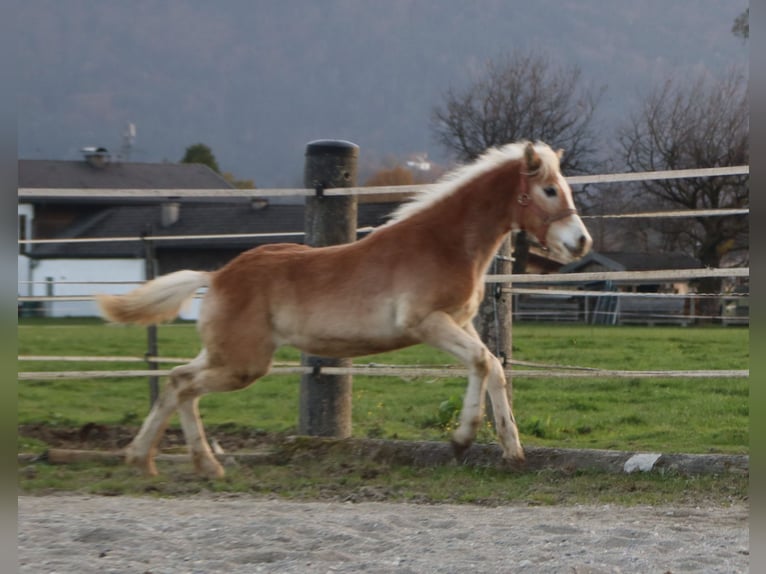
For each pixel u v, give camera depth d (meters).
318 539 6.91
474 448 10.14
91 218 66.62
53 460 10.46
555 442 11.44
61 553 6.48
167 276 9.86
